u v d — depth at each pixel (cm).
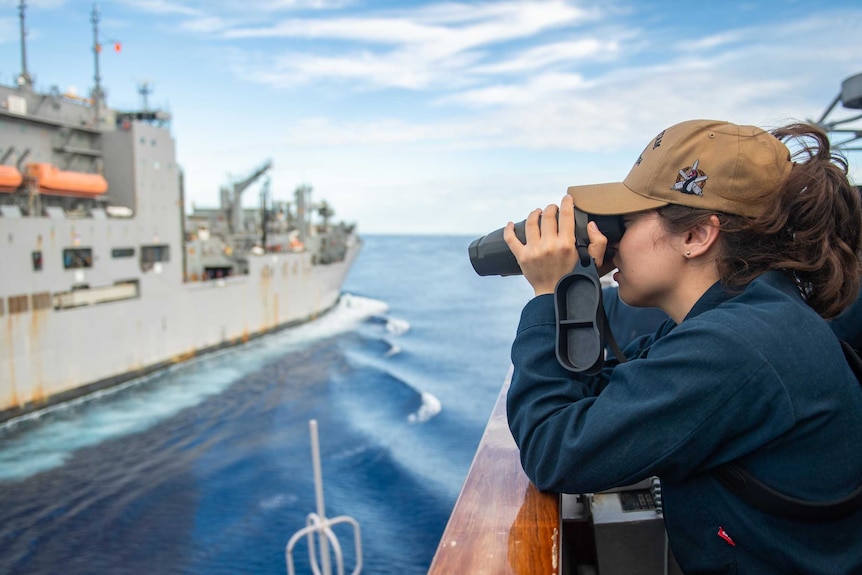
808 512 96
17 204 2633
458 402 3041
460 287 9212
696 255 116
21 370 2323
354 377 3397
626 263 124
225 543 1644
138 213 2931
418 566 1535
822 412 96
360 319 5412
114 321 2738
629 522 154
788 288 111
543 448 113
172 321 3120
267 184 4494
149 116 3188
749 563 103
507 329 5444
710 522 107
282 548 1622
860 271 114
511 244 132
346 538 1664
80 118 3038
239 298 3706
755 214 108
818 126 117
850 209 111
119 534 1681
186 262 3544
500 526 109
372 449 2355
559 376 121
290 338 4234
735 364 98
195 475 2066
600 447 105
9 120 2738
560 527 108
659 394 103
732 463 103
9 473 2028
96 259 2656
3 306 2248
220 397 2888
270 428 2550
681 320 124
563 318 122
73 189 2706
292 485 2017
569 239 123
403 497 1938
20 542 1634
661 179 116
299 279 4484
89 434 2366
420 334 5056
